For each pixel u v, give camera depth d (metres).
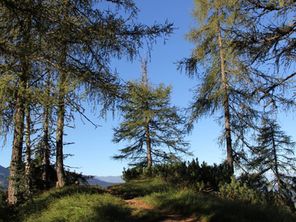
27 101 12.92
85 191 15.45
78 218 11.75
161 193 15.07
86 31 13.77
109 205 12.55
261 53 12.48
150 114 31.27
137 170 24.38
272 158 28.78
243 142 23.00
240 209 12.03
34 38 12.81
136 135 32.59
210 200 13.02
